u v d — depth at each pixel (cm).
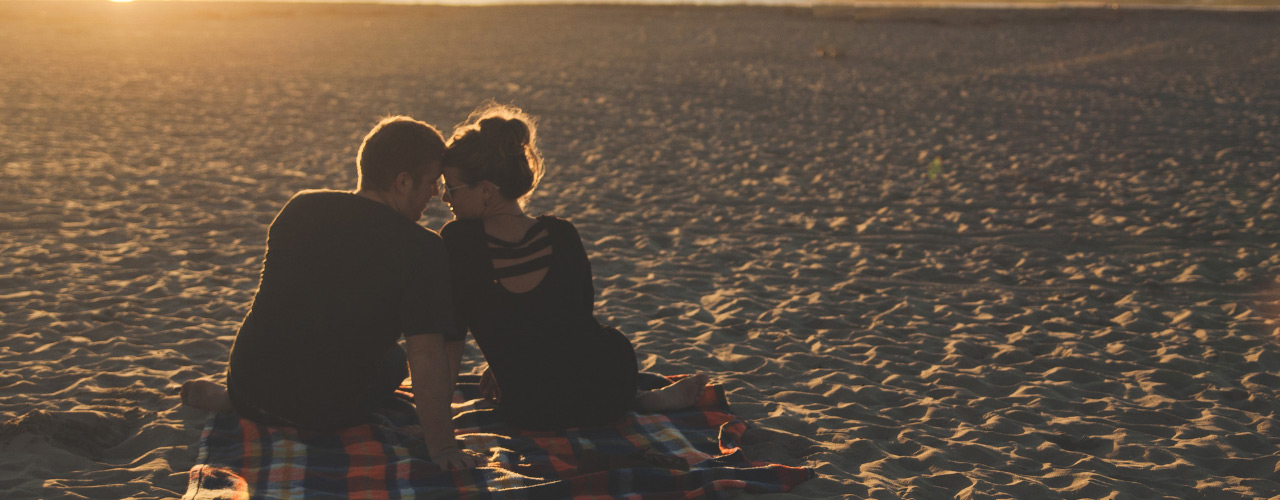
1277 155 925
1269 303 513
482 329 310
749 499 281
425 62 1731
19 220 644
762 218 710
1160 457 324
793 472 293
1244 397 384
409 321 283
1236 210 715
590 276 322
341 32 2261
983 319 490
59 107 1185
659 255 613
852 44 2036
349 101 1288
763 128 1115
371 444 297
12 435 303
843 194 788
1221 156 924
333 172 859
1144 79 1485
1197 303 516
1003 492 297
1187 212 711
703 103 1302
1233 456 325
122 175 812
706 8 2720
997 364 427
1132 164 895
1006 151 968
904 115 1202
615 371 320
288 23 2462
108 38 2053
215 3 2766
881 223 694
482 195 304
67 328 438
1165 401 378
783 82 1509
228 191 764
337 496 264
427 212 721
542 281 308
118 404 344
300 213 287
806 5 2764
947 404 376
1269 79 1454
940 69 1656
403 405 335
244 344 295
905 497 293
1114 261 597
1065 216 708
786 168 894
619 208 742
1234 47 1861
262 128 1081
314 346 287
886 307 510
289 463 280
